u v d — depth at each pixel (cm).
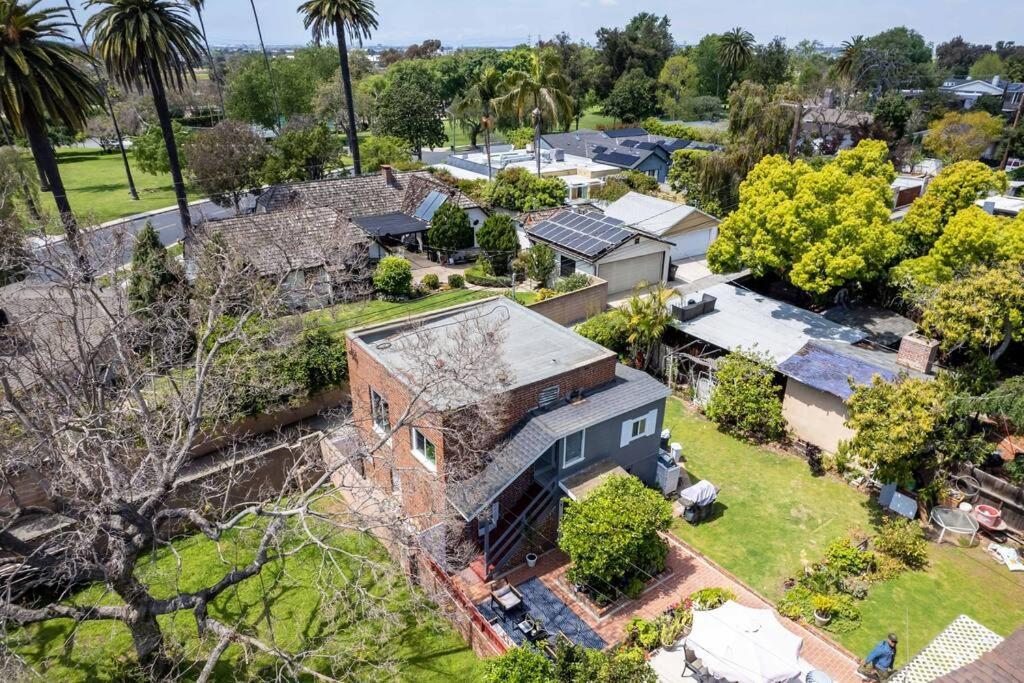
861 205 2622
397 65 11350
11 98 2733
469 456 1736
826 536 1972
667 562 1877
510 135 8369
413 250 4609
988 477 1962
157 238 2980
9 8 2656
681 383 2884
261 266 3253
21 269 2241
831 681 1367
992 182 2839
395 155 6638
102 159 8938
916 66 10081
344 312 3409
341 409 2653
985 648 1559
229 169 5109
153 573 1844
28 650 1602
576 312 3475
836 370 2369
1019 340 2072
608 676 1288
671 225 4066
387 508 1625
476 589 1780
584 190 5800
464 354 1670
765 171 3031
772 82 10575
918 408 1864
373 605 1447
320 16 5044
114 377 2153
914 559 1841
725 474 2288
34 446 1459
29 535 1831
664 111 10875
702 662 1360
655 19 13275
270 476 2288
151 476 1625
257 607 1734
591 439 1905
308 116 8519
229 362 2109
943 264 2586
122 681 1493
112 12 3406
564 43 11725
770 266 2988
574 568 1728
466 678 1502
